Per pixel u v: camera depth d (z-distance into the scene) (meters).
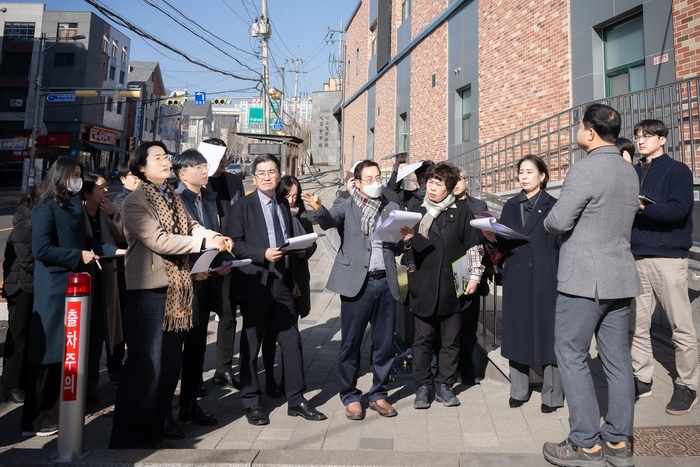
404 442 3.39
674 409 3.60
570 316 2.95
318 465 2.87
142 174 3.41
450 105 13.89
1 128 41.56
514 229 3.81
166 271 3.25
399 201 5.34
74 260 3.52
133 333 3.27
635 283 2.91
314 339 6.24
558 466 2.86
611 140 3.00
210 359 5.52
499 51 11.23
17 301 4.09
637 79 7.73
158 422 3.29
